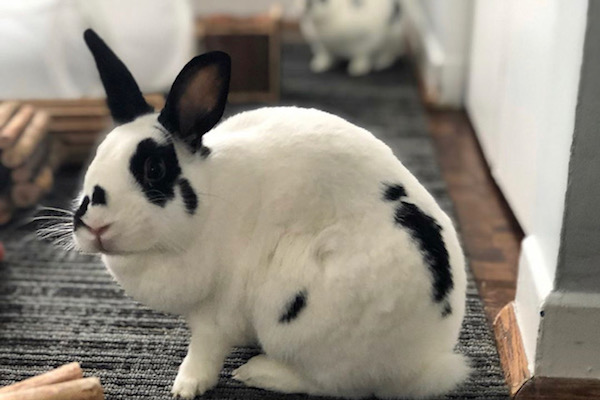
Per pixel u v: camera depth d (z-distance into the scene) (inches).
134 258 42.8
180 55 94.3
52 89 86.4
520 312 52.3
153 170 40.1
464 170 85.1
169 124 41.1
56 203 76.0
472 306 57.7
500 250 67.2
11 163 71.4
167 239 40.9
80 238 40.5
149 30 91.2
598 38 40.6
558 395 47.5
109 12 88.3
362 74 122.5
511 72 73.3
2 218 72.1
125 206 39.5
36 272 63.8
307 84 116.9
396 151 89.5
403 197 42.9
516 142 70.5
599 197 43.6
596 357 47.3
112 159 40.1
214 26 104.3
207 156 42.1
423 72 117.0
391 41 124.1
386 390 46.0
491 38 84.6
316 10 118.9
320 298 41.9
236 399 47.5
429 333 43.4
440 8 106.5
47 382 43.6
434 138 95.0
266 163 42.8
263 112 45.8
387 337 42.5
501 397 48.2
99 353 52.7
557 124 45.7
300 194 42.4
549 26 58.7
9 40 84.1
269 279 42.9
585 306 45.9
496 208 75.5
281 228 42.8
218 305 45.0
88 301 59.3
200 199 41.3
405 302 41.6
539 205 50.6
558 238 45.3
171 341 54.1
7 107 77.2
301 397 47.8
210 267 43.0
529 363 48.4
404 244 41.6
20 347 53.4
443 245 43.0
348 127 44.1
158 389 48.8
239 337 46.6
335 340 42.9
